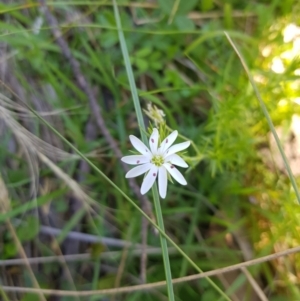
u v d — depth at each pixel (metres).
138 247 0.15
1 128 0.15
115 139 0.16
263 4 0.17
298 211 0.14
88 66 0.16
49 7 0.16
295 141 0.16
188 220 0.15
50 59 0.16
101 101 0.16
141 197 0.14
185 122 0.16
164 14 0.16
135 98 0.12
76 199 0.15
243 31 0.17
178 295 0.14
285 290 0.15
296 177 0.15
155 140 0.10
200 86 0.15
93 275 0.15
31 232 0.14
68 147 0.15
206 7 0.16
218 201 0.15
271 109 0.15
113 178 0.15
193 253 0.15
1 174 0.14
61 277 0.14
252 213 0.15
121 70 0.16
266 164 0.15
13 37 0.15
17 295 0.14
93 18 0.16
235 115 0.14
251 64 0.16
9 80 0.15
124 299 0.14
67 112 0.15
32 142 0.13
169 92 0.16
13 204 0.14
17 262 0.14
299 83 0.15
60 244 0.15
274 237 0.14
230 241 0.15
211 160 0.14
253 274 0.15
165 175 0.10
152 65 0.16
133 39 0.16
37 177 0.14
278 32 0.16
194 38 0.16
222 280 0.15
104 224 0.15
